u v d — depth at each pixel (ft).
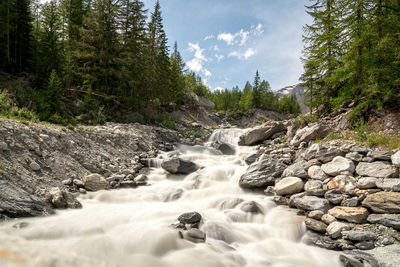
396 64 37.81
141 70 96.12
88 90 68.28
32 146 29.35
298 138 43.80
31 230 17.69
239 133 89.56
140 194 32.14
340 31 45.29
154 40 118.73
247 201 26.84
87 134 44.93
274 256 18.35
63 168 31.09
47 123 42.14
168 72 131.54
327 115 52.90
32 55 76.43
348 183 24.43
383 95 37.86
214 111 237.86
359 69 41.24
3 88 49.55
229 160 52.19
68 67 73.00
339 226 20.58
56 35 71.67
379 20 38.60
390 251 17.21
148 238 17.97
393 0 38.37
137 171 42.98
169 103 138.00
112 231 19.88
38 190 24.70
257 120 252.21
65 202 24.64
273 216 24.66
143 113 90.02
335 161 28.14
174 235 18.51
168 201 30.53
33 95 50.78
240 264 16.79
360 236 18.92
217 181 36.94
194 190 33.40
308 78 63.87
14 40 77.20
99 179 31.83
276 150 43.50
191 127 113.60
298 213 24.94
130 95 89.97
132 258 15.65
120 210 25.52
